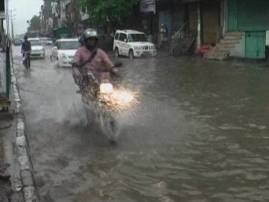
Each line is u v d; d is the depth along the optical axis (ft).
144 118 33.96
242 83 51.88
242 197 19.13
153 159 24.29
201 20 108.27
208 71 67.87
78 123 32.71
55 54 95.30
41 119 35.14
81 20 230.07
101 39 155.02
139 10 143.54
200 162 23.71
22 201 18.26
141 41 110.73
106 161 24.12
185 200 18.89
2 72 43.93
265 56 79.36
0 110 33.88
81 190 20.27
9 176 20.61
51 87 55.52
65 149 26.61
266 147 26.02
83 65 29.84
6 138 27.99
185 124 31.94
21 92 51.55
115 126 27.53
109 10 137.49
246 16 89.04
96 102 28.35
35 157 25.29
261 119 32.83
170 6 126.52
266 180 21.04
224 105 38.73
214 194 19.52
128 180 21.34
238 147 26.16
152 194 19.61
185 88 50.31
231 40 91.61
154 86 53.06
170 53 111.45
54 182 21.39
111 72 29.99
